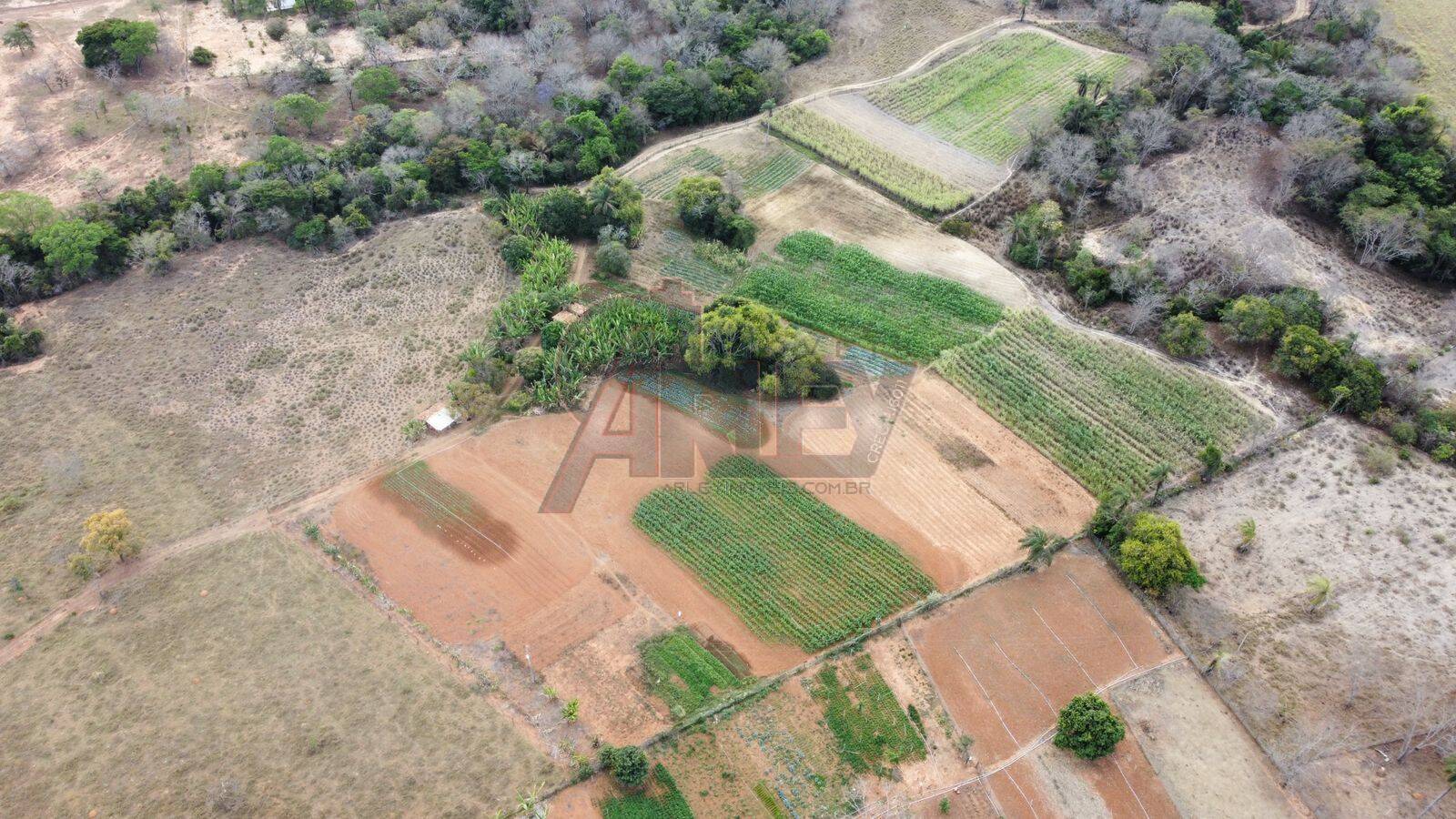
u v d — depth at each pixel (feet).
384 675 230.27
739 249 353.10
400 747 217.15
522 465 282.15
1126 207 364.38
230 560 255.09
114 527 245.45
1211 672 230.48
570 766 215.10
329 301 331.98
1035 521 268.62
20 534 258.78
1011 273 346.54
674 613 246.47
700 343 303.89
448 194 374.43
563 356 306.35
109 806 206.08
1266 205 360.07
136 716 221.46
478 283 339.57
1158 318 321.93
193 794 208.33
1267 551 258.78
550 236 354.74
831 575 255.29
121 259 339.36
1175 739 219.82
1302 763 213.87
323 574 252.42
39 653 233.35
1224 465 279.08
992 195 378.73
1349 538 261.85
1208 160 372.79
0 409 292.61
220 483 275.39
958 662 235.61
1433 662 231.91
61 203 362.12
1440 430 284.82
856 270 347.77
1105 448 286.87
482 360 297.53
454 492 274.16
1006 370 311.06
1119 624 242.78
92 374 305.12
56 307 326.65
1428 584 249.96
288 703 224.53
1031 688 230.48
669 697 228.63
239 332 320.29
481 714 223.71
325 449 286.46
